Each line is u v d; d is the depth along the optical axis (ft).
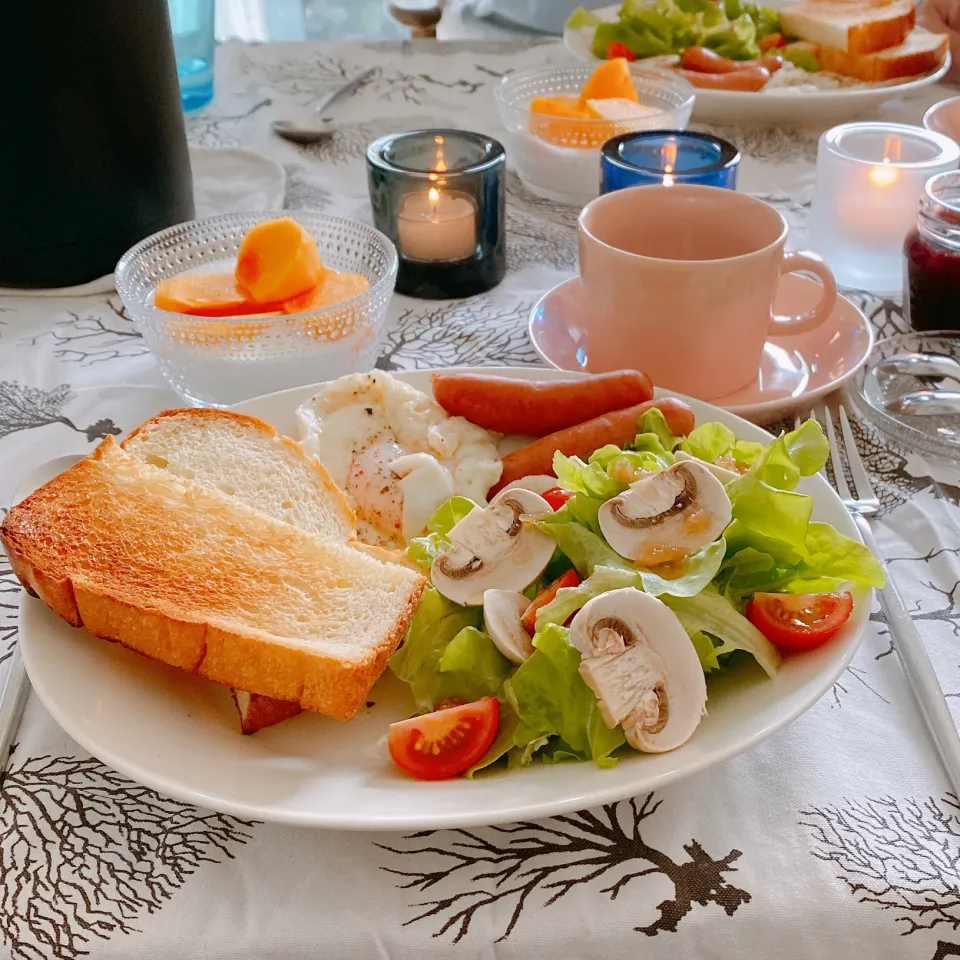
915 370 1.56
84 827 0.98
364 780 0.95
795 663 1.02
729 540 1.09
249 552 1.12
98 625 1.02
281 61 2.70
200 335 1.44
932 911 0.90
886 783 1.02
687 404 1.35
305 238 1.54
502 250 1.88
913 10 2.45
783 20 2.52
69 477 1.16
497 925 0.89
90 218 1.75
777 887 0.92
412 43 2.78
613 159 1.78
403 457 1.33
